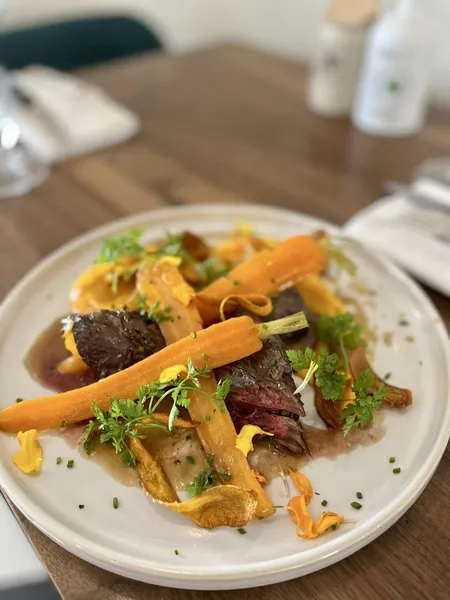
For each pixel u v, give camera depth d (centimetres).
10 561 24
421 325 33
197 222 42
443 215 42
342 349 30
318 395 29
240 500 23
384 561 23
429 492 25
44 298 35
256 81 67
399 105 55
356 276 37
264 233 41
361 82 58
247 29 99
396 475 25
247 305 30
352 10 55
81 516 24
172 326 30
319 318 33
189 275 34
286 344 32
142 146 54
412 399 29
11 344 32
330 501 24
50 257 37
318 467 26
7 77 60
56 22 81
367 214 43
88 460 26
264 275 32
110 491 25
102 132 54
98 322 29
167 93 64
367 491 25
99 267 34
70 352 31
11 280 38
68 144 52
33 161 50
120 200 46
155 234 40
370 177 50
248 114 60
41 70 65
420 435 27
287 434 27
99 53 83
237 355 28
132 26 85
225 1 99
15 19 92
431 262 38
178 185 48
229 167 51
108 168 50
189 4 103
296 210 46
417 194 44
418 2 51
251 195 47
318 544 23
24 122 54
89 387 27
